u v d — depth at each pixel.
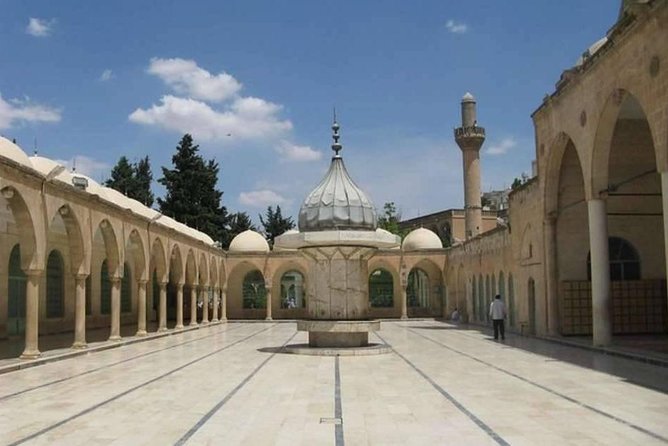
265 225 77.00
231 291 46.59
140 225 27.22
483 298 35.09
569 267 24.05
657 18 15.04
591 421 9.50
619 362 16.64
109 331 30.91
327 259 20.92
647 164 23.94
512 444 8.23
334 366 16.64
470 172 52.06
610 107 18.20
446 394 12.02
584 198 24.02
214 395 12.16
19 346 22.33
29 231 17.81
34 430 9.27
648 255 24.22
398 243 21.48
